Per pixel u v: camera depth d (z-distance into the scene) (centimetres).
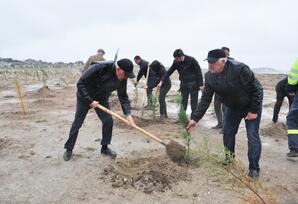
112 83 626
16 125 963
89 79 619
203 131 943
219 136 887
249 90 560
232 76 548
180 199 514
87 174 594
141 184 549
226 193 532
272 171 632
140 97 1653
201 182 567
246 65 551
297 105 627
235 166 522
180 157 636
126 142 794
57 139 815
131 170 614
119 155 702
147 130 912
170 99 1588
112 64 616
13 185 552
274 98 1686
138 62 1196
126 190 539
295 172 631
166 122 1015
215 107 967
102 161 657
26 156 685
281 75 3178
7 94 1717
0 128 925
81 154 699
